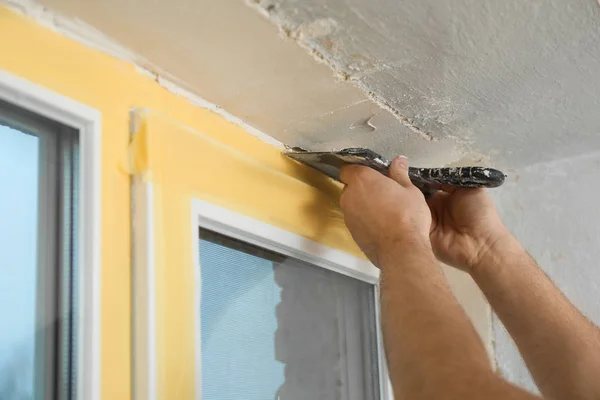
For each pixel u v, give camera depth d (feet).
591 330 2.51
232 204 2.46
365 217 2.54
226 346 2.47
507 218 3.85
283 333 2.82
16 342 1.76
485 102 2.86
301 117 2.73
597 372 2.32
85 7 1.92
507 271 2.81
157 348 1.97
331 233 3.05
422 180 2.85
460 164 3.61
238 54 2.23
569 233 3.69
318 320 3.07
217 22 2.03
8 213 1.82
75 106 1.97
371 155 2.65
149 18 1.99
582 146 3.56
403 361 1.79
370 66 2.42
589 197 3.69
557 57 2.48
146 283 2.00
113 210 2.02
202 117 2.52
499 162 3.76
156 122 2.16
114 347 1.91
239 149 2.68
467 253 2.93
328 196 3.08
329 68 2.38
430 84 2.62
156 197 2.10
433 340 1.78
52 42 1.95
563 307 2.63
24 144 1.90
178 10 1.96
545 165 3.83
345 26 2.15
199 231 2.41
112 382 1.87
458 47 2.35
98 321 1.87
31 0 1.88
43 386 1.79
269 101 2.57
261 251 2.77
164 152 2.17
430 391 1.64
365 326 3.35
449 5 2.11
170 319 2.05
